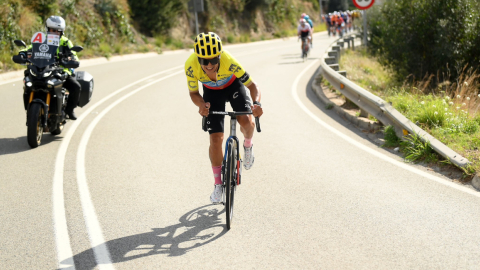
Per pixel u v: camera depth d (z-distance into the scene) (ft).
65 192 17.49
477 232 13.73
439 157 20.31
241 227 14.52
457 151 20.22
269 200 16.74
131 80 47.57
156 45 87.71
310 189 17.74
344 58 57.00
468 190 17.08
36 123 22.68
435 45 37.78
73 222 14.88
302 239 13.58
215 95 15.78
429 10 37.78
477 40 35.50
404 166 20.16
